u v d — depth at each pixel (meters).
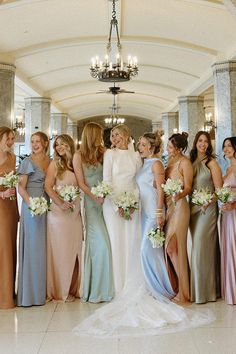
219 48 11.41
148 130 30.61
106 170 4.75
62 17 9.88
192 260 4.77
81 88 17.84
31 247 4.69
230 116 11.48
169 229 4.77
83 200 5.04
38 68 13.73
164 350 3.50
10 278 4.64
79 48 12.20
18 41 10.91
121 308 4.35
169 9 9.52
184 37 11.23
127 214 4.68
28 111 17.00
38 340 3.74
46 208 4.54
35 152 4.89
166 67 14.43
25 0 8.67
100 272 4.77
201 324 4.07
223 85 11.59
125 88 18.36
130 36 11.50
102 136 4.94
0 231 4.61
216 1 8.69
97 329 3.92
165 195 4.86
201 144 4.90
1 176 4.72
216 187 4.80
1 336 3.84
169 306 4.38
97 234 4.78
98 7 9.48
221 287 4.89
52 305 4.71
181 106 17.09
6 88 11.44
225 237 4.79
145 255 4.70
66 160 4.89
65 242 4.82
